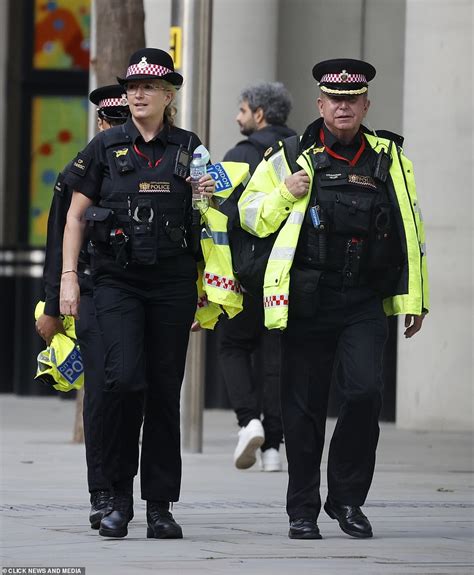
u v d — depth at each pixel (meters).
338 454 23.75
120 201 22.67
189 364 39.72
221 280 23.53
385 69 55.50
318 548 22.31
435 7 48.19
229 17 54.19
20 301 62.44
